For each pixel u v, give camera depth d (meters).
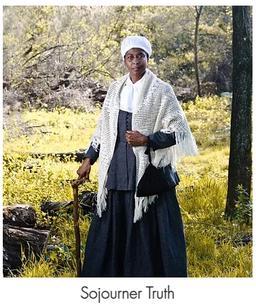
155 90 4.62
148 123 4.60
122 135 4.67
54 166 7.25
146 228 4.65
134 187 4.63
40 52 7.72
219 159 7.72
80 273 4.89
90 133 7.71
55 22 7.72
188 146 4.64
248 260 5.79
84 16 7.76
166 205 4.69
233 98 6.57
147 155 4.60
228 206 6.62
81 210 6.49
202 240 6.02
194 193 6.98
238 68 6.50
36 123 7.66
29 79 7.70
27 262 5.44
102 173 4.72
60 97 7.76
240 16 6.45
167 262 4.62
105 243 4.73
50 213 6.43
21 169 7.12
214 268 5.72
